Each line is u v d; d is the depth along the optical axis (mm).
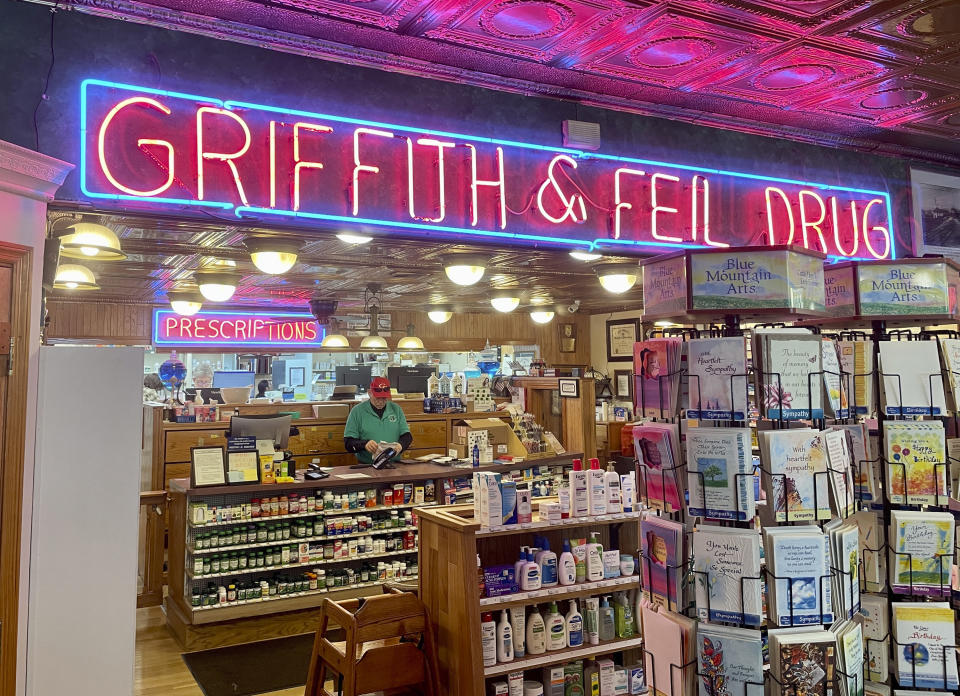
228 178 3604
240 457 5613
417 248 6695
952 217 6004
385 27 3633
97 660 2893
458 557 3607
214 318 12703
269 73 3732
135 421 3018
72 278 5969
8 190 2699
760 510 2688
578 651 3965
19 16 3230
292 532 5730
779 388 2547
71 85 3297
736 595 2477
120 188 3354
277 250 4812
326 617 3758
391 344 13883
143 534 6332
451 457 6914
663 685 2629
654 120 4844
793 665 2400
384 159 3990
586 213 4559
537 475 7078
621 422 9602
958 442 3023
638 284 9242
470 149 4207
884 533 2928
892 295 3027
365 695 3740
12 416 2713
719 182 5027
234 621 5395
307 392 15828
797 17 3561
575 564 4016
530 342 14750
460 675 3559
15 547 2705
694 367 2615
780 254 2584
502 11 3482
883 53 3973
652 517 2846
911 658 2760
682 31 3699
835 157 5516
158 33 3496
